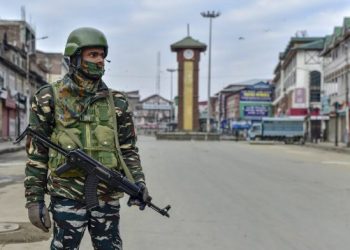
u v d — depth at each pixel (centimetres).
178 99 6781
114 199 334
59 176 323
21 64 4956
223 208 968
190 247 666
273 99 9831
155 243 686
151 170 1761
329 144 4894
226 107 12925
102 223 333
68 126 325
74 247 329
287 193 1191
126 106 346
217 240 705
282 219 863
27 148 333
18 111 4475
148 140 5953
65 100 327
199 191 1211
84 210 326
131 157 348
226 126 11156
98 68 325
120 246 344
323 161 2422
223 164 2088
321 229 785
